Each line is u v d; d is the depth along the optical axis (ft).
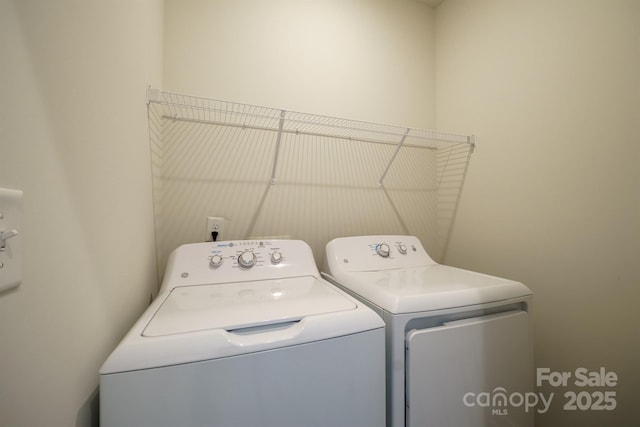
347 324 2.25
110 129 2.13
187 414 1.73
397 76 5.95
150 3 3.34
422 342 2.63
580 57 3.59
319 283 3.41
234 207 4.62
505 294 3.12
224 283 3.38
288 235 4.98
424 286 3.18
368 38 5.69
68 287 1.56
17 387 1.17
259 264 3.69
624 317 3.17
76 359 1.63
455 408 2.76
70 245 1.59
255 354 1.91
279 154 4.91
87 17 1.78
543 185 4.04
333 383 2.15
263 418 1.91
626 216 3.15
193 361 1.76
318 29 5.24
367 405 2.28
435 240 6.26
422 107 6.19
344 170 5.44
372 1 5.76
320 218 5.24
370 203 5.67
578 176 3.61
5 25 1.12
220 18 4.54
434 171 6.29
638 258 3.06
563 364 3.75
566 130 3.75
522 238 4.35
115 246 2.24
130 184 2.61
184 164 4.33
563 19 3.79
